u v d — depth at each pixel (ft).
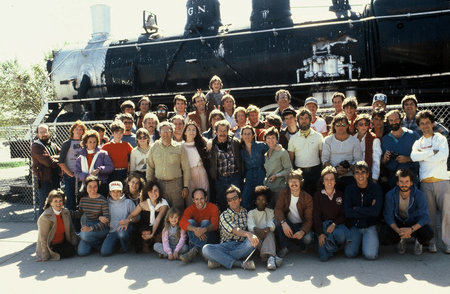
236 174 15.48
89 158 16.47
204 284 11.50
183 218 14.16
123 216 15.19
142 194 14.93
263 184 15.14
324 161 14.76
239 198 13.69
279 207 13.78
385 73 22.34
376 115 14.84
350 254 13.05
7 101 85.15
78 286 11.85
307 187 15.29
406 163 14.14
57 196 14.44
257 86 24.84
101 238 15.06
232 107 18.48
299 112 15.12
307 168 15.23
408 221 13.10
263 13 25.09
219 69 25.62
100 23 36.96
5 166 56.29
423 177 13.57
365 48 22.35
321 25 23.34
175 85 27.04
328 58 22.59
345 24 22.95
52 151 19.03
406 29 21.25
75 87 30.45
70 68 30.66
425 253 13.19
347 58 22.72
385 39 21.68
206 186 15.88
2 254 15.34
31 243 16.74
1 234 18.33
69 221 14.79
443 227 13.24
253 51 24.62
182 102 19.08
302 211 13.84
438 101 21.33
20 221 20.85
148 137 16.51
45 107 28.53
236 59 25.05
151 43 26.68
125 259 14.21
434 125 14.33
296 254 13.83
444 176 13.39
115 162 16.72
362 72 22.62
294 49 23.65
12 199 26.30
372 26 22.04
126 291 11.30
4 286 12.09
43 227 14.30
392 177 14.38
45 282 12.30
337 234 13.02
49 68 32.19
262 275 11.99
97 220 15.16
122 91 28.76
